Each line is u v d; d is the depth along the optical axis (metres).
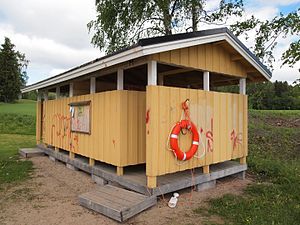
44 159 8.55
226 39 5.39
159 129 4.54
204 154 5.38
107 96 5.52
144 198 4.21
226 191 5.34
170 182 4.80
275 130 13.00
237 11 11.60
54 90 9.69
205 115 5.42
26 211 4.21
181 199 4.74
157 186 4.54
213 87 9.02
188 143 5.06
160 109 4.57
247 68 6.52
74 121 6.92
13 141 13.20
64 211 4.19
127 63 4.99
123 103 5.14
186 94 5.04
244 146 6.46
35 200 4.73
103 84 8.00
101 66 4.94
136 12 11.90
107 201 4.14
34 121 20.36
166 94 4.67
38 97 10.00
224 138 5.89
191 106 5.12
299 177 6.24
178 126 4.79
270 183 6.02
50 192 5.18
